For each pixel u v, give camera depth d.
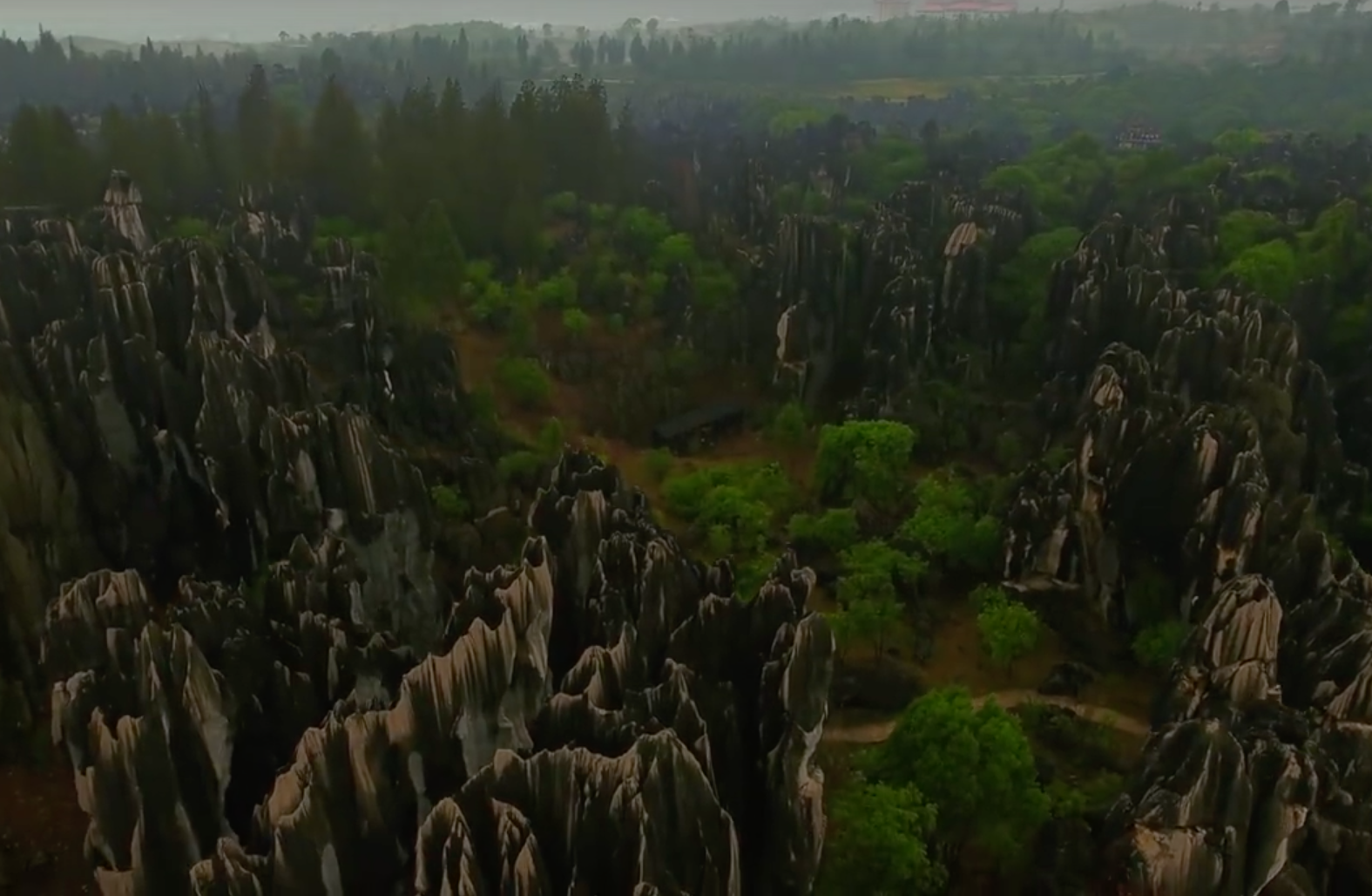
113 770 40.72
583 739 41.25
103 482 63.38
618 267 126.06
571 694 43.75
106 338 65.38
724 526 78.25
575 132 143.75
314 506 61.81
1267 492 66.81
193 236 96.69
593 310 119.25
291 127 132.38
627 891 36.47
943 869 46.84
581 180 144.25
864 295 108.06
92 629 46.72
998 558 75.31
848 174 165.25
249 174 131.88
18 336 72.56
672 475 91.75
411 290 109.31
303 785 39.84
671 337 116.44
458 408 89.44
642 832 35.75
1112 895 45.69
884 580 70.25
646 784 36.50
